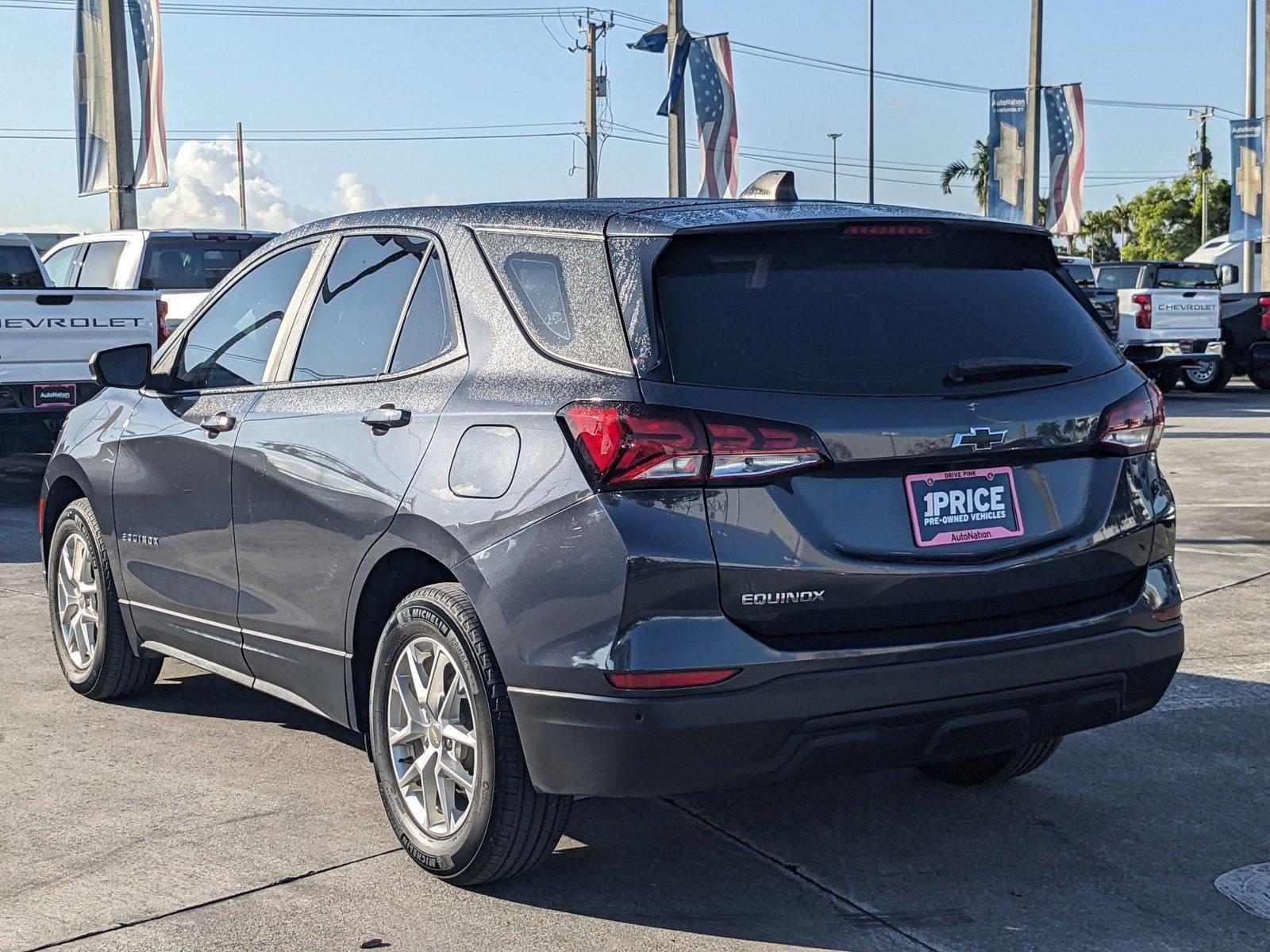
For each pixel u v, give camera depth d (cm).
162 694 578
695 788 335
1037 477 365
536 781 352
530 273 380
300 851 409
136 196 1767
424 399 391
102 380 509
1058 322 385
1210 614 716
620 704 329
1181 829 430
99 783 467
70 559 571
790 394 337
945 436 346
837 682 335
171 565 502
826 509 337
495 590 351
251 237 1499
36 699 569
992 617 357
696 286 348
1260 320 2242
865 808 446
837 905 374
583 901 375
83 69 1755
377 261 438
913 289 367
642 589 327
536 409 354
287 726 533
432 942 351
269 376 464
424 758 388
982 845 416
